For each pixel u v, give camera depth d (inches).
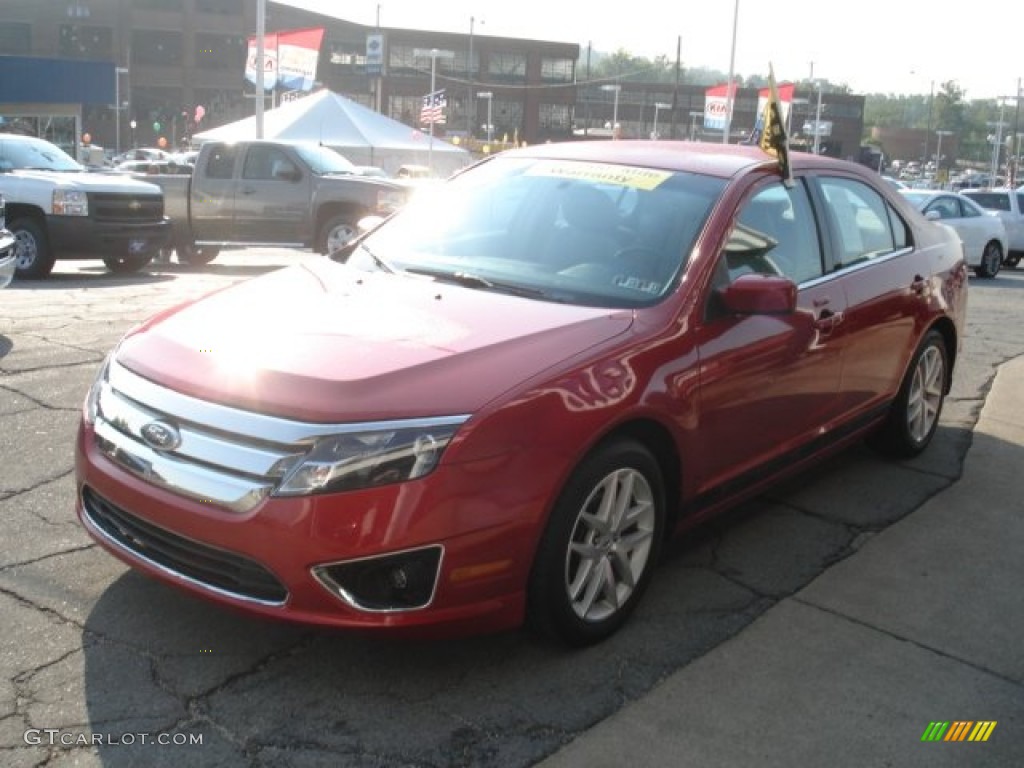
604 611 139.5
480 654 135.6
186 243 600.1
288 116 1034.7
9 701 120.1
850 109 3695.9
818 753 118.2
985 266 759.1
